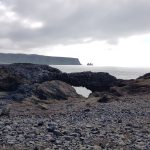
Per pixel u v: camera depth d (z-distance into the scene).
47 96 51.69
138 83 55.81
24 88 53.03
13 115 36.03
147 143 19.39
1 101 47.16
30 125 23.14
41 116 35.41
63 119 30.80
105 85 69.88
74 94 55.03
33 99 47.88
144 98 47.75
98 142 18.83
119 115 33.25
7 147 16.72
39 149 16.64
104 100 47.34
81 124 25.33
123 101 45.88
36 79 68.31
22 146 17.09
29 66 73.00
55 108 42.25
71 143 18.16
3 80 60.81
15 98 48.94
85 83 71.12
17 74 65.31
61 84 56.16
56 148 16.95
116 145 18.56
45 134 20.06
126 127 24.89
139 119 30.19
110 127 24.62
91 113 35.41
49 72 72.81
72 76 72.25
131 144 18.97
